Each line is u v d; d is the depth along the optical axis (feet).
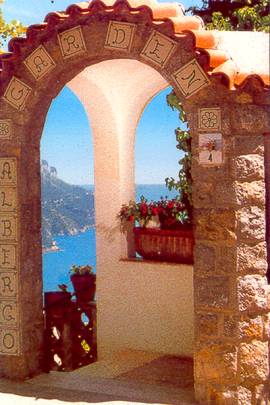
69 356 30.63
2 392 25.00
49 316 28.17
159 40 23.38
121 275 31.09
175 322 29.89
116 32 23.95
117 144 31.30
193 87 23.00
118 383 26.08
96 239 31.68
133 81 30.19
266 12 31.27
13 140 25.89
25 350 26.22
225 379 23.09
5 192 26.09
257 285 23.11
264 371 23.32
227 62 22.75
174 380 26.43
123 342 31.14
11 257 26.12
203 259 23.26
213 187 23.04
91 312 31.94
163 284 30.12
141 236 30.81
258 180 23.03
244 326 22.98
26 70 25.44
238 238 22.85
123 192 31.50
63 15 24.58
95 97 30.71
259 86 22.53
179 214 30.22
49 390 25.25
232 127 22.76
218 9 32.40
